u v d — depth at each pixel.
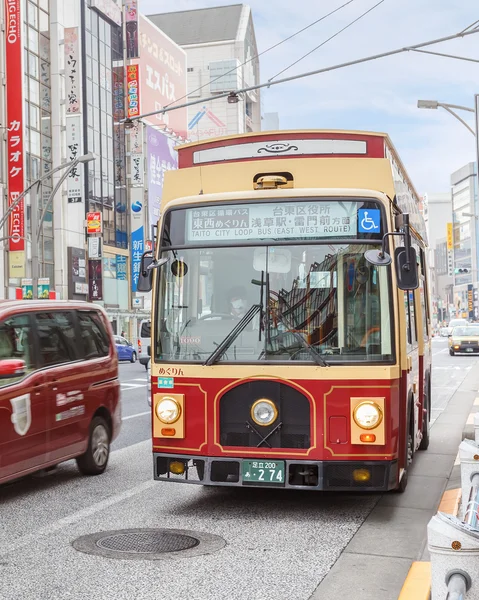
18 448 8.15
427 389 11.64
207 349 7.38
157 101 74.06
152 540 6.57
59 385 8.95
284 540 6.56
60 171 53.00
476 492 5.16
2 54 46.34
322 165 7.74
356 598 5.09
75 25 55.78
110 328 10.54
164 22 120.00
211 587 5.30
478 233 173.62
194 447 7.34
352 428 7.05
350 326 7.19
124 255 66.00
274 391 7.18
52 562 5.93
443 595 3.82
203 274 7.49
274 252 7.38
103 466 9.92
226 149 8.26
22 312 8.66
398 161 9.05
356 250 7.28
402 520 7.26
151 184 68.25
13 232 45.62
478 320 147.62
